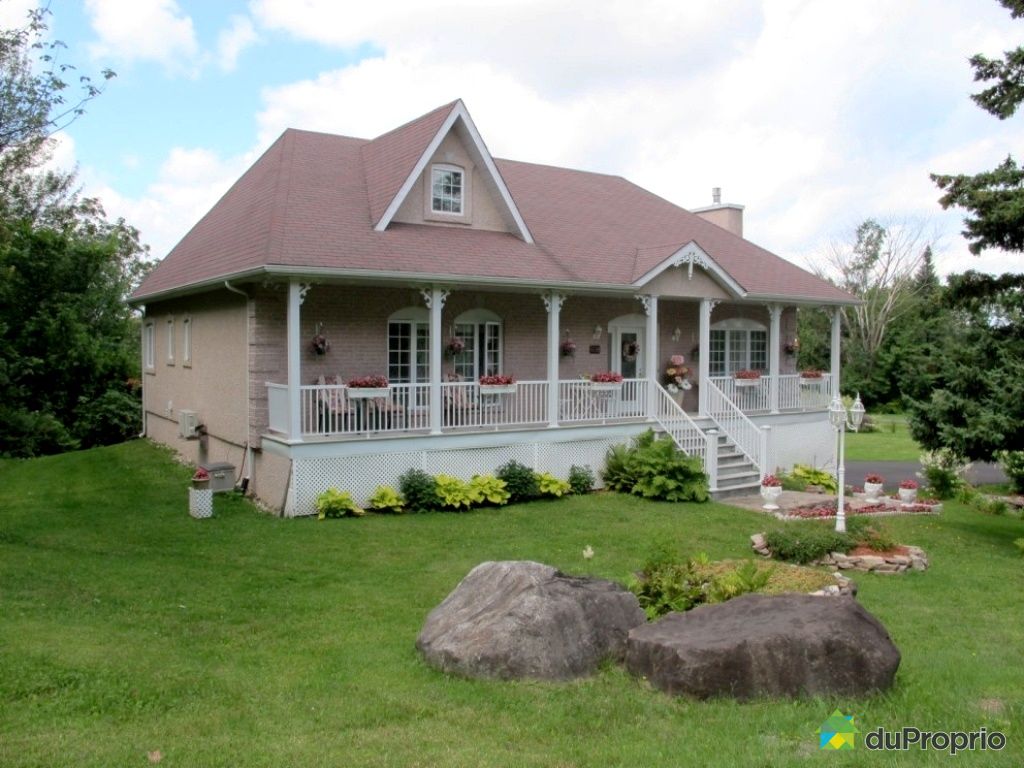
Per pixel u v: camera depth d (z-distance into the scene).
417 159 17.61
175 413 22.17
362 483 15.84
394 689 7.07
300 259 14.77
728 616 7.53
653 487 17.73
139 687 6.90
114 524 14.28
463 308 19.03
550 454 18.25
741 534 14.77
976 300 16.23
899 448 33.66
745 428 20.09
